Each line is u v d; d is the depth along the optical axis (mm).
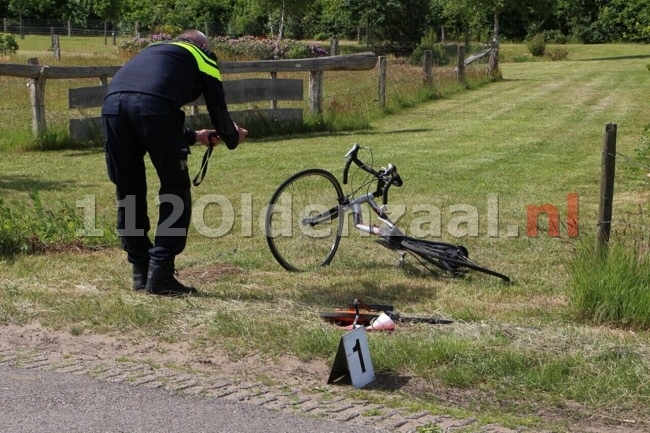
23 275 7480
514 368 5359
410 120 19781
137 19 56844
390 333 6016
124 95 6598
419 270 7902
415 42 47250
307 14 54156
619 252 6559
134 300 6613
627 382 5148
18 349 5695
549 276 7730
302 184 8141
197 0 57438
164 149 6625
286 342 5797
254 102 17938
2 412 4711
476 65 32688
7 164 13734
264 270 7902
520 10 46969
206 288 7168
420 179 12188
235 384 5152
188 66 6691
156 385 5098
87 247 8602
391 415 4758
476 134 17234
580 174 12633
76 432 4488
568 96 24938
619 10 57469
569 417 4859
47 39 55719
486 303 6898
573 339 5758
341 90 23312
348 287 7309
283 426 4582
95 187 11836
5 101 20953
